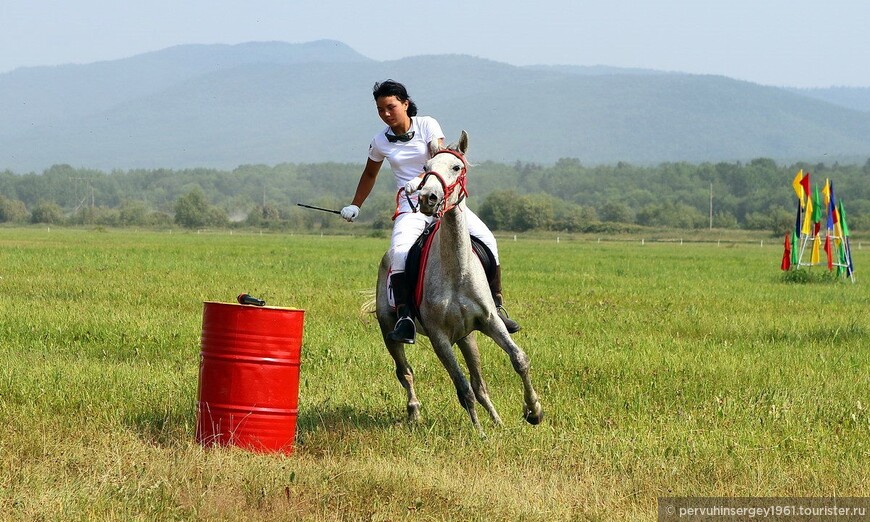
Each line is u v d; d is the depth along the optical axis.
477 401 9.24
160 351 12.60
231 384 7.88
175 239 72.12
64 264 29.94
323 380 11.03
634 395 10.36
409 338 8.73
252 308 7.90
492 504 6.73
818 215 30.08
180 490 6.77
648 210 159.88
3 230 115.62
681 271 34.19
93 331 13.95
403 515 6.54
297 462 7.56
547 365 12.06
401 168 9.61
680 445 8.16
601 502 6.89
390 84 9.41
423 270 8.62
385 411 9.68
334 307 18.08
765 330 16.22
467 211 9.34
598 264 39.00
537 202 133.50
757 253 60.16
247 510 6.58
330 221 147.00
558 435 8.53
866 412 9.64
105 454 7.51
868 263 44.69
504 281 27.02
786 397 10.26
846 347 14.42
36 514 6.27
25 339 13.27
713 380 11.34
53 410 9.16
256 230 139.88
